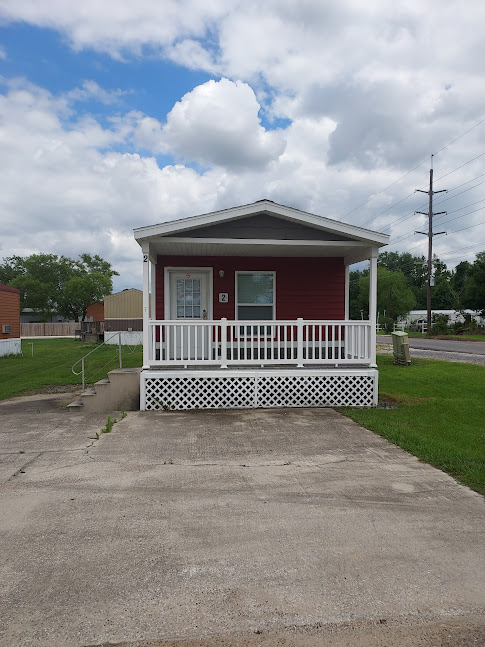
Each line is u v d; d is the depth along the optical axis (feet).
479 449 21.18
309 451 21.50
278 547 12.64
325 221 31.48
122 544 12.82
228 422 27.32
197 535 13.35
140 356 67.56
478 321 148.05
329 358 39.27
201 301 39.11
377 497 16.08
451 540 13.01
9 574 11.34
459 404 31.91
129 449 21.90
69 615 9.78
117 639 9.09
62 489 16.88
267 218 32.40
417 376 44.62
